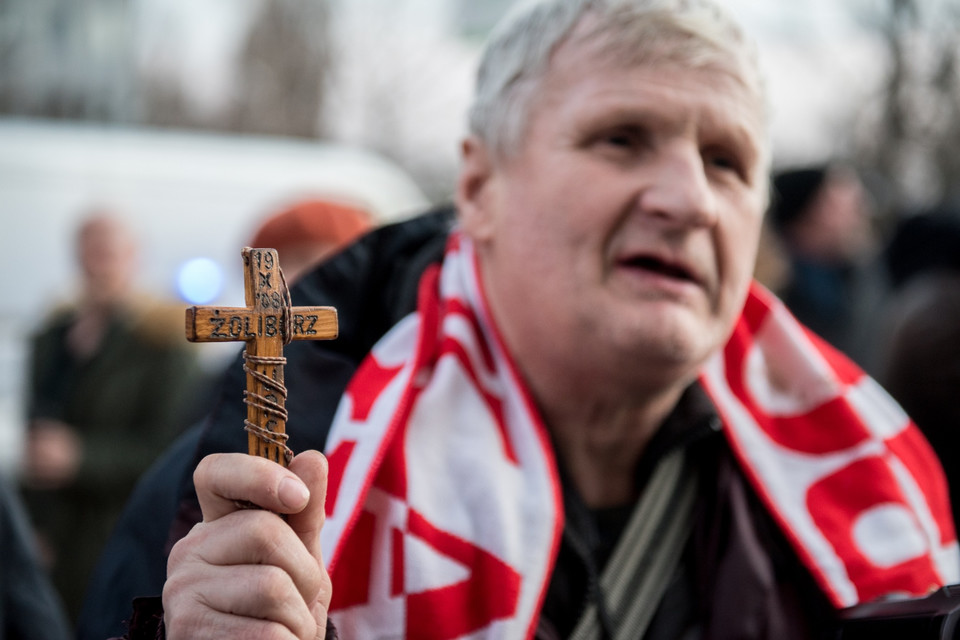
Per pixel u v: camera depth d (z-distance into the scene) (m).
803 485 1.54
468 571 1.30
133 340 3.34
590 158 1.31
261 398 0.98
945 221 2.61
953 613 1.17
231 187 5.87
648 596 1.39
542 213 1.33
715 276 1.33
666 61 1.31
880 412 1.71
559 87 1.35
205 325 0.96
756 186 1.40
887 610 1.25
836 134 10.52
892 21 9.23
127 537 1.43
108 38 9.63
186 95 19.92
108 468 3.22
